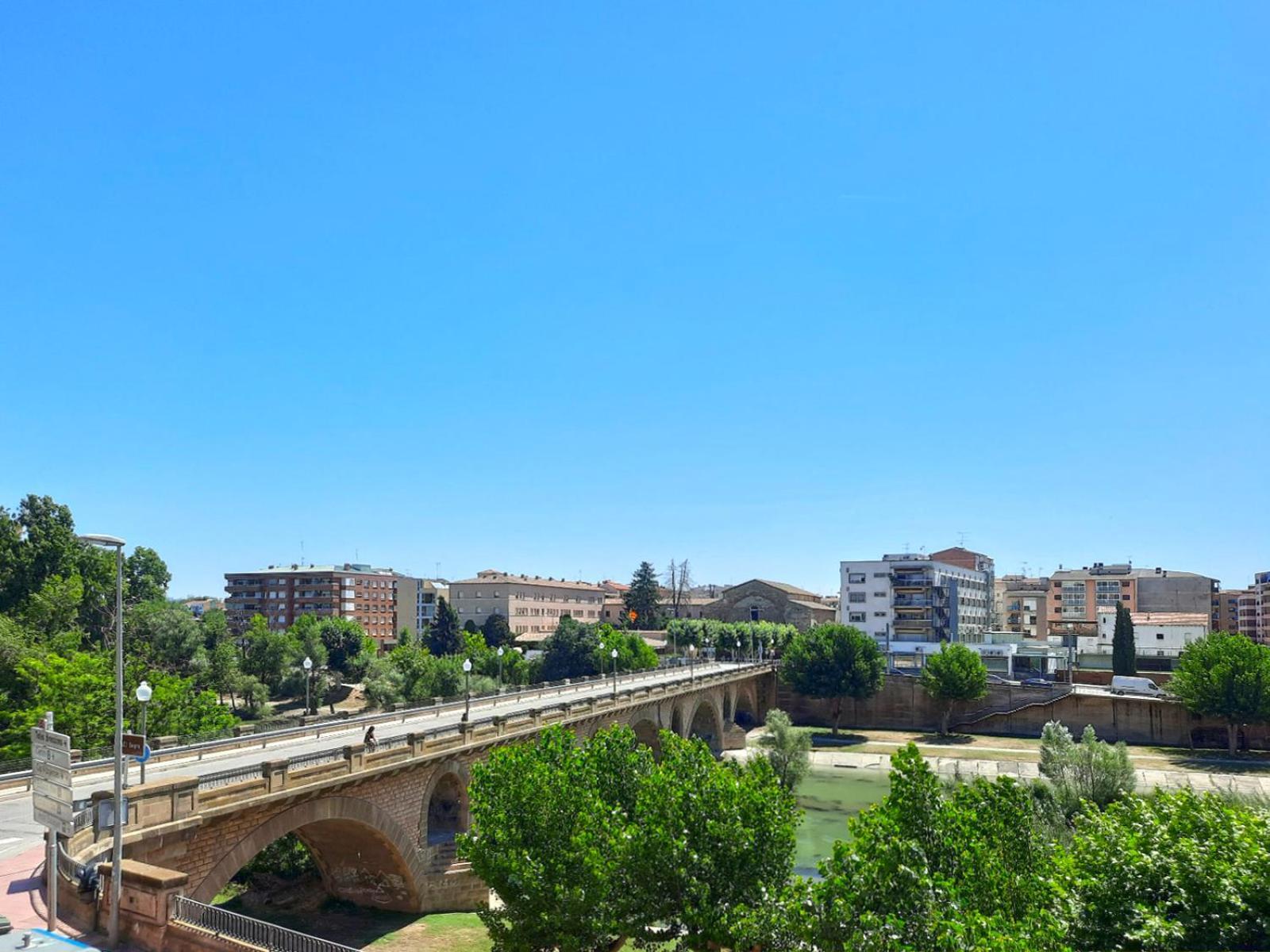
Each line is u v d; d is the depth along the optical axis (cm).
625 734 3406
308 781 3331
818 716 11800
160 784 2742
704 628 14588
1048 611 17650
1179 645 13662
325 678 12112
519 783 2947
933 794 2500
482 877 2875
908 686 11388
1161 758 9069
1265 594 15762
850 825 2491
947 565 14625
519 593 17350
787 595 16650
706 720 9875
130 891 2270
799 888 2408
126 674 6372
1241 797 4753
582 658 12200
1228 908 2169
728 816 2717
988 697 10888
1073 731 10381
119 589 2348
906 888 2208
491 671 11619
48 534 8262
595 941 2842
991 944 1905
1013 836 2588
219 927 2172
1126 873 2314
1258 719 8806
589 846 2769
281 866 4694
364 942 3722
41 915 2317
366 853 4066
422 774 4078
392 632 18088
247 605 17188
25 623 7181
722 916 2545
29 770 4119
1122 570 17875
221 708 7181
